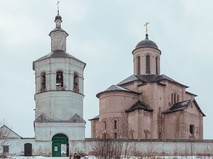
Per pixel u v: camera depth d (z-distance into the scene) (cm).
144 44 6562
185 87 6372
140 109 5303
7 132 4188
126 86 6112
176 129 5438
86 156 3866
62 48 4612
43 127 4166
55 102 4244
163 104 5788
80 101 4412
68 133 4188
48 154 4100
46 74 4344
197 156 4491
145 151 4531
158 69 6569
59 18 4753
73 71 4409
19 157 3791
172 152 4684
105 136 5438
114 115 5438
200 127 5744
